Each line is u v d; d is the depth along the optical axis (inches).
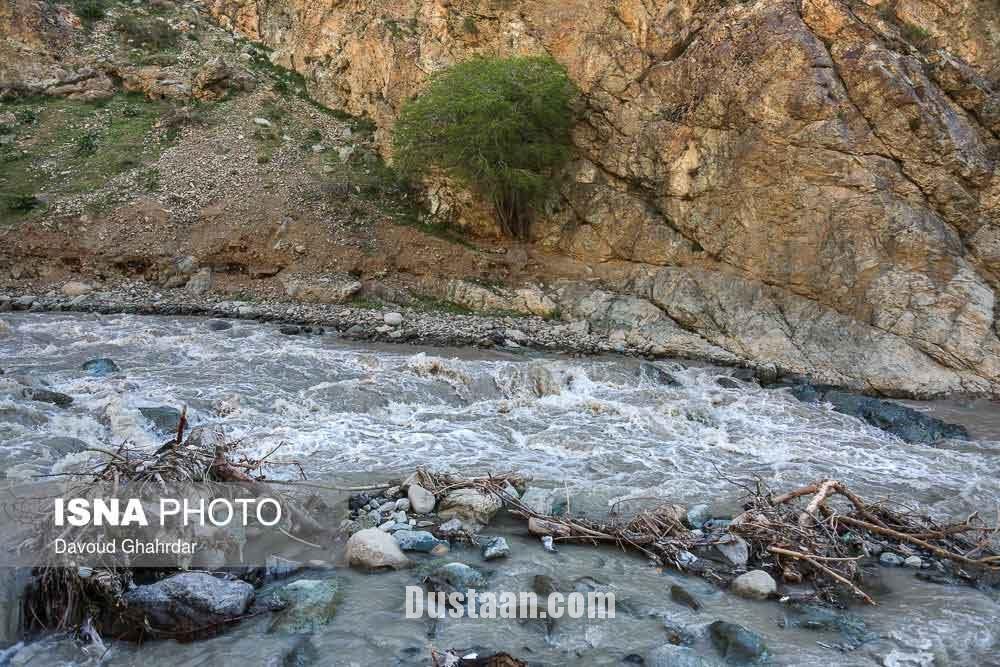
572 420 472.4
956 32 869.8
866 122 813.9
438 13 1175.6
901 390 708.0
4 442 345.4
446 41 1155.9
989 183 789.2
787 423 508.1
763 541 272.7
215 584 214.4
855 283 792.9
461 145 946.1
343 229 1018.1
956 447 481.4
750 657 200.1
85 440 361.7
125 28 1419.8
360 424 433.4
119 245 966.4
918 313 754.8
